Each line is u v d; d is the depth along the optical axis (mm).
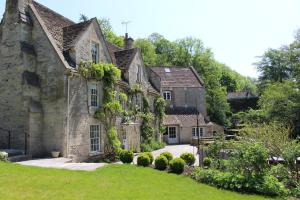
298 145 15039
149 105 34281
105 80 23797
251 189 12852
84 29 22750
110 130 23922
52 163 17234
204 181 14367
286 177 14000
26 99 19672
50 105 20328
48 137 20188
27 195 9578
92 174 14141
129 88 28625
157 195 10961
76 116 20953
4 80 20484
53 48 20516
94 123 22922
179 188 12609
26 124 19516
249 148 13961
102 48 24766
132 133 28922
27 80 19859
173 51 79000
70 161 18562
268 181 12984
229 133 50438
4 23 21062
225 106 58656
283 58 52625
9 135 19906
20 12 20781
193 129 45656
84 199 9602
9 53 20562
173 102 49938
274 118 30375
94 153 22625
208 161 17641
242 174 13750
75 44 21438
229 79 87125
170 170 16922
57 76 20266
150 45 73562
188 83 51688
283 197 12203
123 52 31047
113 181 12828
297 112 29797
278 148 15703
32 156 19422
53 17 23859
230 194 12227
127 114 27656
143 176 14734
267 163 14234
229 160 14664
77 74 21047
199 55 75500
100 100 23672
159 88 38219
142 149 30578
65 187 11000
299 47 38094
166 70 53375
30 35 21172
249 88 99875
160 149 34281
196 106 50781
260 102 38750
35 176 12492
